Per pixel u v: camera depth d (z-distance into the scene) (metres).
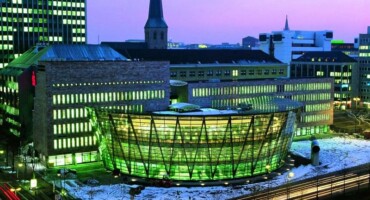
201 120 115.81
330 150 156.50
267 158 126.81
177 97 167.38
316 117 193.25
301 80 189.62
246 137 120.31
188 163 120.81
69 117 137.88
